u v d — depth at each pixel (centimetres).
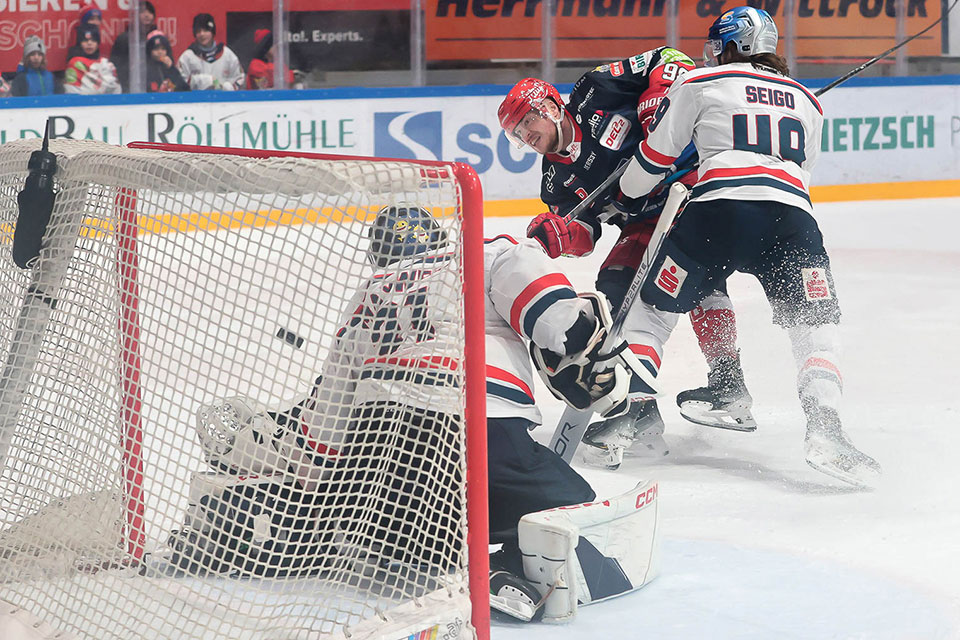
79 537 802
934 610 827
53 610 777
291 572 840
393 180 702
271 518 755
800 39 3931
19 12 3403
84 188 817
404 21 3734
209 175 737
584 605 847
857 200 3709
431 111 3456
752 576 905
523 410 875
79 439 805
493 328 885
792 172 1239
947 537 1004
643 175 1286
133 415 794
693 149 1348
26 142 913
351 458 773
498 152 3503
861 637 777
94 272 805
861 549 973
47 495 820
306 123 3391
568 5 3841
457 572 747
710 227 1226
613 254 1359
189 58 3547
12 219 874
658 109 1270
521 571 855
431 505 810
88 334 805
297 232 729
